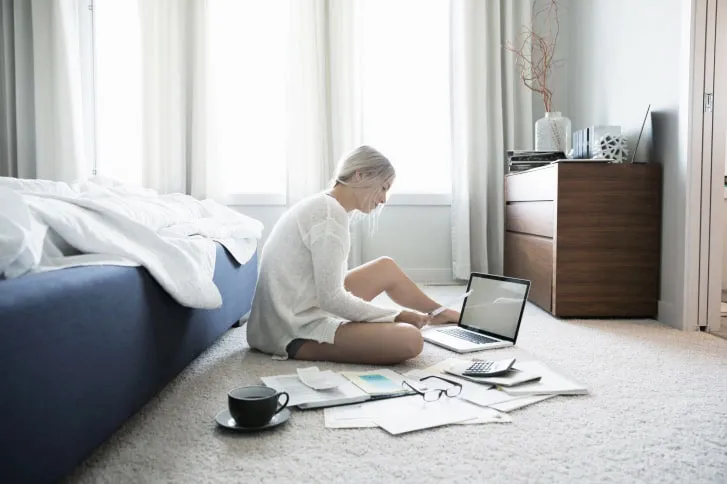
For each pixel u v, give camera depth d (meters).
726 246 3.54
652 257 2.71
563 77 3.93
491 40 3.85
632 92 2.97
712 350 2.10
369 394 1.51
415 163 4.03
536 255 3.06
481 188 3.82
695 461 1.17
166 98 3.76
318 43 3.79
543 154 3.49
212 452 1.21
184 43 3.79
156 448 1.23
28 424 0.86
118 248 1.34
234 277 2.27
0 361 0.79
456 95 3.85
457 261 3.86
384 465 1.15
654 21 2.74
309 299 1.95
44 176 3.79
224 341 2.27
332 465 1.15
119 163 3.97
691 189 2.47
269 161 3.97
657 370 1.83
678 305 2.53
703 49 2.45
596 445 1.25
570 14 3.84
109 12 3.88
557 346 2.15
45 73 3.78
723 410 1.47
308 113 3.80
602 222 2.70
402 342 1.83
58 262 1.23
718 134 2.47
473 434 1.30
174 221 1.91
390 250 4.00
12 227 1.00
